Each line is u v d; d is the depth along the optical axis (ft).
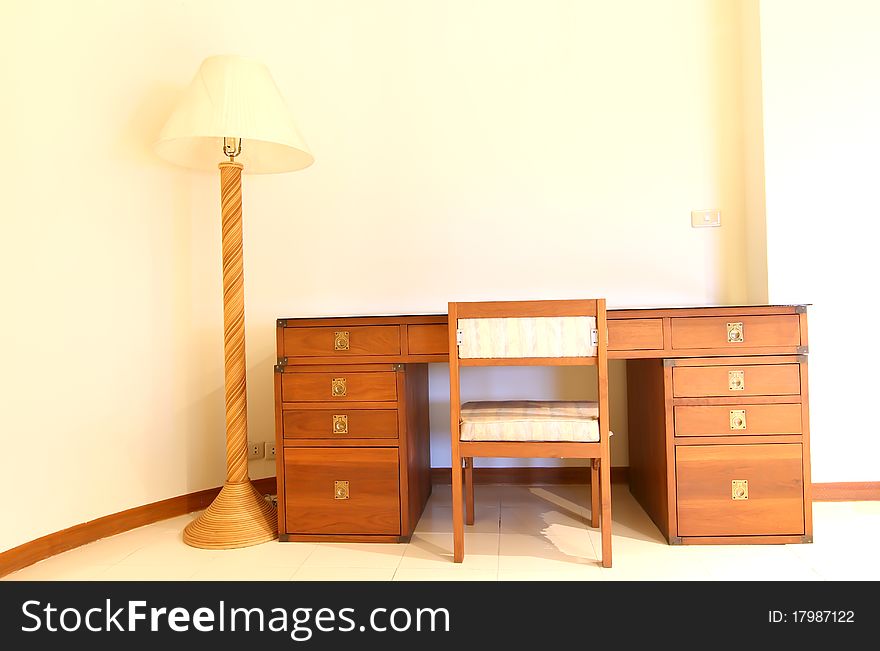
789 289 8.56
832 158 8.51
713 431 7.19
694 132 9.41
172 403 8.73
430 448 9.98
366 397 7.51
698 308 7.16
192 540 7.57
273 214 9.66
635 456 9.00
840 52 8.50
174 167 8.81
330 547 7.40
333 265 9.73
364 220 9.73
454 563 6.81
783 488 7.13
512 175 9.63
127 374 8.23
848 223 8.50
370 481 7.52
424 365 8.92
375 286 9.73
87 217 7.83
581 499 9.11
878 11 8.46
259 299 9.62
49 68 7.48
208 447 9.13
